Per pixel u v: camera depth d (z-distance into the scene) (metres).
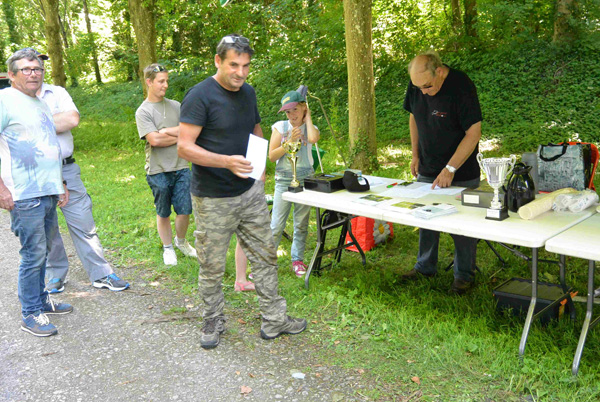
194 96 2.87
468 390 2.66
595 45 11.09
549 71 11.47
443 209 3.21
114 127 16.03
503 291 3.44
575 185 3.40
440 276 4.32
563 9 11.63
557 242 2.63
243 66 2.83
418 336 3.23
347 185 4.00
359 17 7.92
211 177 3.03
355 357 3.06
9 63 3.30
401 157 9.49
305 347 3.23
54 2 14.34
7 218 6.82
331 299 3.79
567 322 3.21
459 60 13.35
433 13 15.27
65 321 3.75
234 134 3.00
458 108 3.81
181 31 20.16
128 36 26.16
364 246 4.95
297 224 4.38
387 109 12.95
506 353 2.92
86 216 4.23
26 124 3.32
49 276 4.27
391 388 2.74
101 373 3.04
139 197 7.64
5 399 2.81
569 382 2.62
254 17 16.28
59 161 3.52
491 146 9.75
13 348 3.38
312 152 4.34
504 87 11.78
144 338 3.44
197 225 3.17
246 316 3.70
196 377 2.95
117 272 4.72
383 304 3.67
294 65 16.03
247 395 2.75
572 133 9.52
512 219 3.07
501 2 12.25
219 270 3.24
